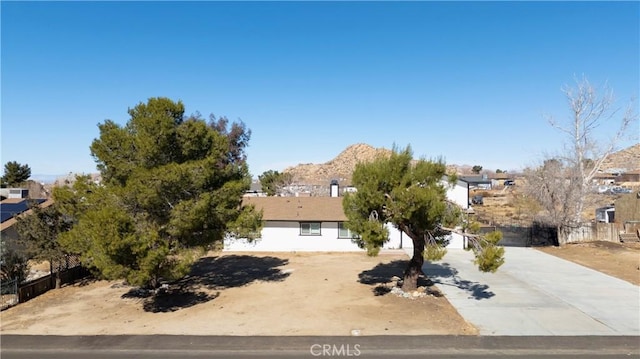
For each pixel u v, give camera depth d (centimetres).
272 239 3138
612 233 3447
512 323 1447
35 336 1338
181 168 1603
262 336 1325
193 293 1895
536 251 3064
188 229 1678
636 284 2045
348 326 1422
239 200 1938
